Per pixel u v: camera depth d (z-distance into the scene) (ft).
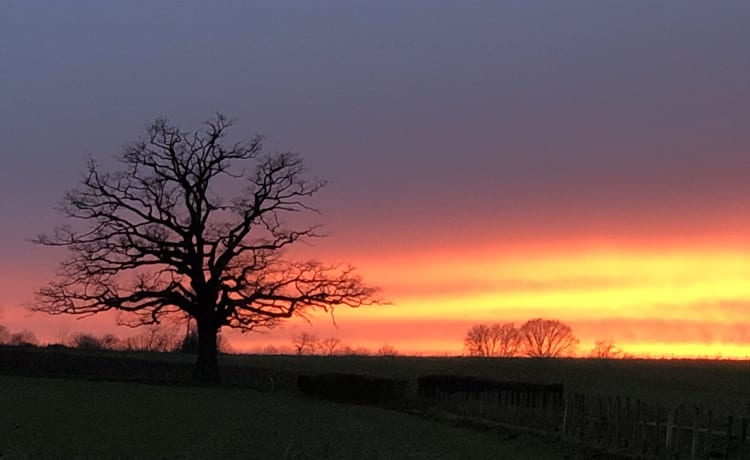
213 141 219.41
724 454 101.96
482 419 165.99
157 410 152.15
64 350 278.87
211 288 220.02
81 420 128.36
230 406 171.73
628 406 114.83
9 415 132.36
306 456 96.37
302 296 220.23
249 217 219.82
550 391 215.72
